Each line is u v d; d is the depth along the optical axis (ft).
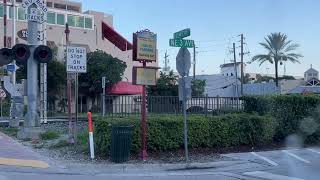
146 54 47.06
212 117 54.70
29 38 63.72
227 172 42.60
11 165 42.88
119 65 187.32
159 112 62.64
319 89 253.44
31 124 64.18
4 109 144.97
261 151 55.26
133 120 48.62
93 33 214.28
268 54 229.66
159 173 41.70
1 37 179.42
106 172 41.57
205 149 53.52
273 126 59.06
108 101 61.31
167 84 207.41
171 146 50.49
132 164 43.45
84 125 83.56
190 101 64.95
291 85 308.19
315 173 41.65
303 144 60.08
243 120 56.44
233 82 270.46
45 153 50.44
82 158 46.70
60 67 175.32
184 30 46.62
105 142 46.88
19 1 190.39
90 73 179.83
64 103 177.58
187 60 47.03
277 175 40.55
